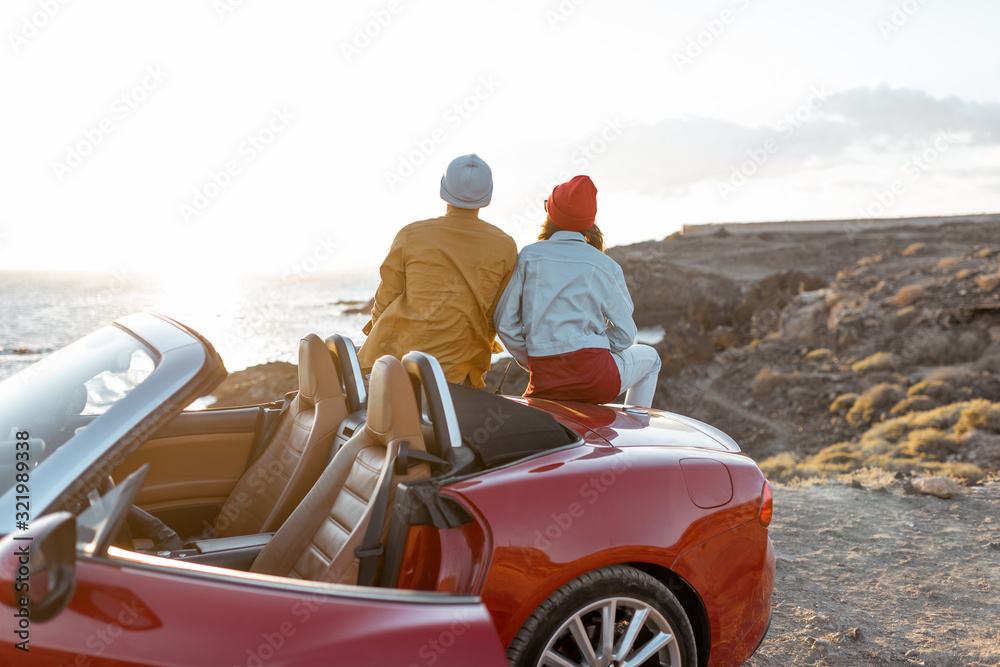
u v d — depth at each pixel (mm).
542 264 3357
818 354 27641
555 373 3295
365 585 2219
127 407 1887
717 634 2535
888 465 11695
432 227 3330
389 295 3393
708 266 77000
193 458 3322
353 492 2465
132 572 1641
